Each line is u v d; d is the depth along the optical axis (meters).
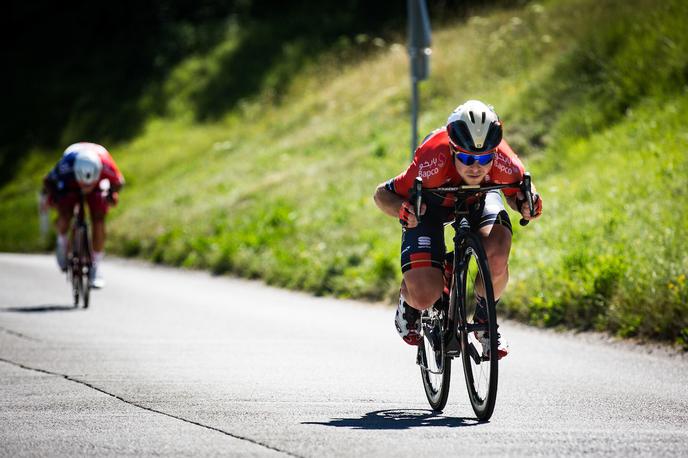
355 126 79.25
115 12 136.62
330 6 122.81
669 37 57.28
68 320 36.44
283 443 16.83
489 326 18.55
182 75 122.00
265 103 104.44
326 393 22.27
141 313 38.72
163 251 63.75
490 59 75.38
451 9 97.25
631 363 26.84
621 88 56.22
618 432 17.73
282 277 49.59
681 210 38.25
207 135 104.19
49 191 41.34
